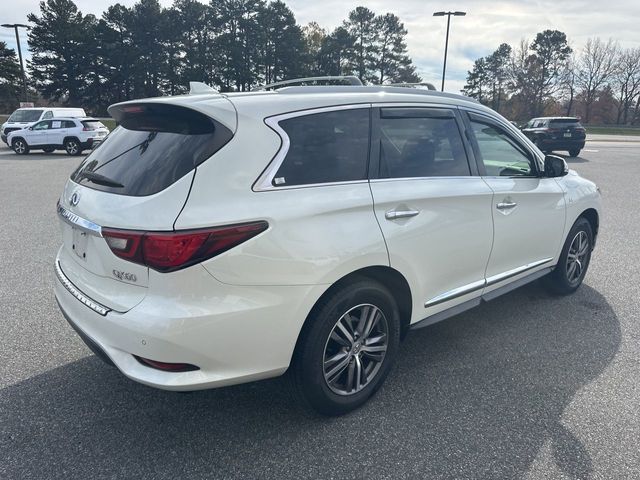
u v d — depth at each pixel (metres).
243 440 2.71
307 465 2.52
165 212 2.22
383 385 3.25
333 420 2.89
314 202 2.52
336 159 2.71
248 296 2.35
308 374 2.64
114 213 2.34
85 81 65.31
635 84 73.94
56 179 13.02
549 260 4.34
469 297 3.58
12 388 3.17
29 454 2.58
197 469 2.49
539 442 2.69
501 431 2.78
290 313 2.47
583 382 3.29
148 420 2.88
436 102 3.35
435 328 4.12
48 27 63.34
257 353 2.44
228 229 2.25
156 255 2.20
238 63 61.75
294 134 2.58
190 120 2.47
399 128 3.06
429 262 3.11
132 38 63.34
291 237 2.41
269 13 62.22
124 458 2.56
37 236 6.91
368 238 2.69
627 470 2.48
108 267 2.43
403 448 2.65
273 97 2.64
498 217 3.57
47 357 3.56
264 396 3.13
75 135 20.34
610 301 4.68
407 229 2.90
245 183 2.36
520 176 3.89
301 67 64.12
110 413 2.94
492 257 3.63
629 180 13.27
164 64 63.34
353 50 66.69
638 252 6.27
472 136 3.53
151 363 2.32
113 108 2.88
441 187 3.14
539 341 3.87
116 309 2.40
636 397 3.11
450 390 3.19
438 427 2.82
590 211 4.76
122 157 2.61
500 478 2.43
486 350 3.73
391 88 3.23
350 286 2.70
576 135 20.28
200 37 65.06
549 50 77.12
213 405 3.03
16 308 4.38
